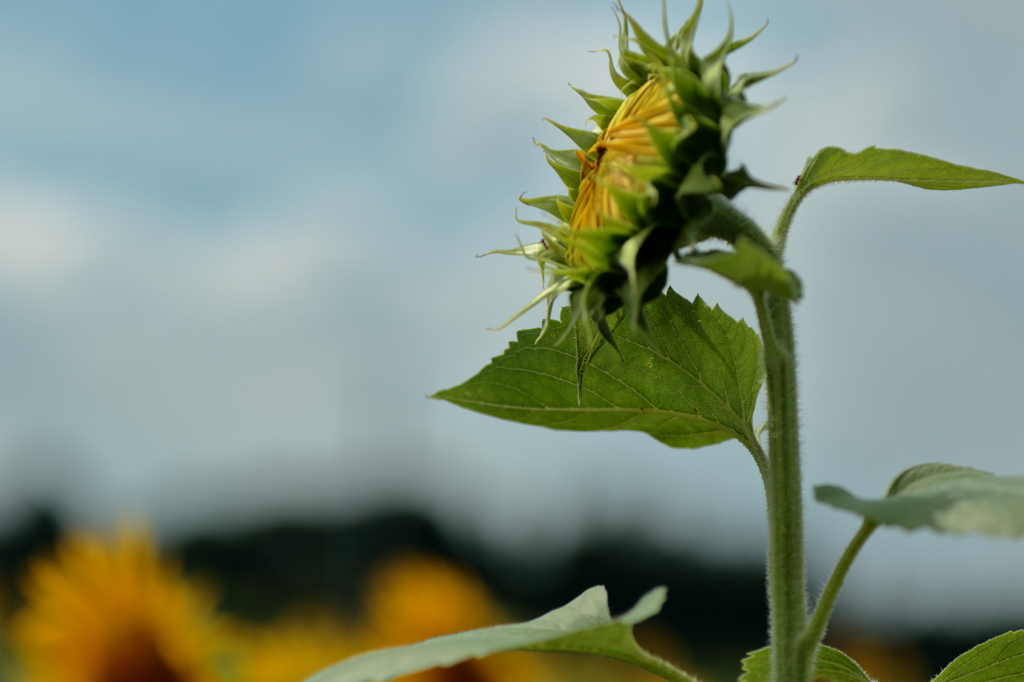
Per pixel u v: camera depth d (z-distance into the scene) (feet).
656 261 2.71
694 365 2.97
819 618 2.71
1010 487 2.55
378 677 2.69
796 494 2.75
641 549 21.15
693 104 2.73
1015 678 2.98
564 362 3.00
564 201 2.94
